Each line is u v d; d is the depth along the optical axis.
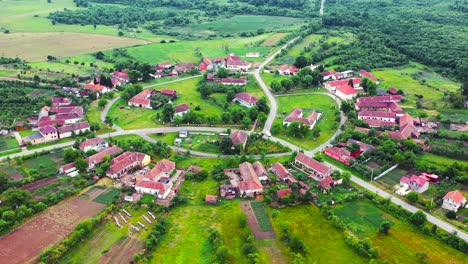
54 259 141.75
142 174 195.38
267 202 177.25
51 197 173.25
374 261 140.38
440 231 158.38
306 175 198.00
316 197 179.50
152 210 172.12
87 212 168.75
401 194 182.62
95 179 192.12
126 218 166.88
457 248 149.75
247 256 145.88
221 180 194.12
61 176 194.50
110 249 149.62
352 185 190.00
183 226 163.25
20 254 144.75
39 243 150.25
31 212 164.88
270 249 150.75
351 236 155.00
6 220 158.38
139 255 144.62
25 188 183.88
